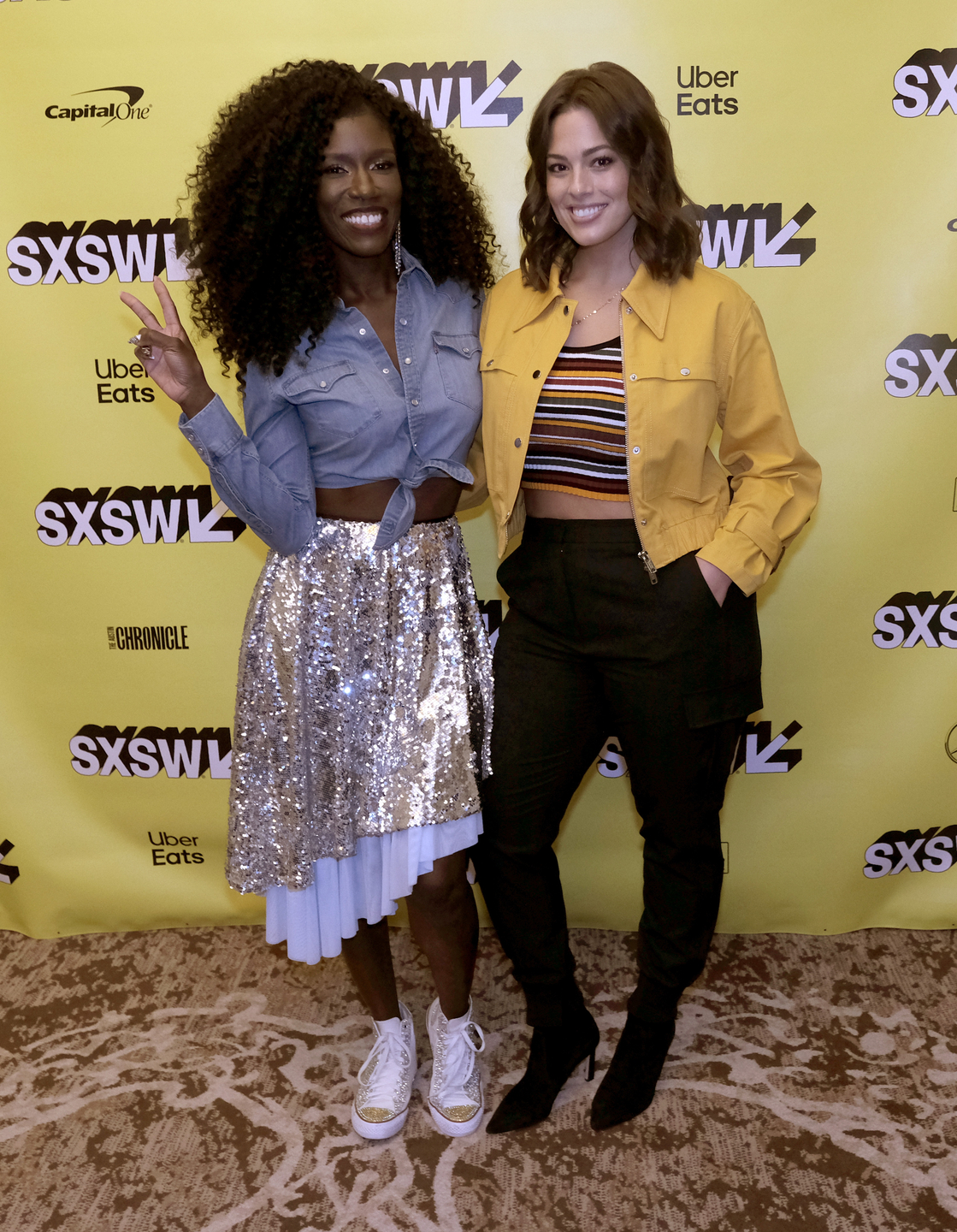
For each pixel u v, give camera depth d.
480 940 2.24
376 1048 1.76
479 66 1.82
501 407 1.48
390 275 1.47
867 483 1.97
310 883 1.53
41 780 2.23
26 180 1.89
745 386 1.48
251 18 1.80
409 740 1.51
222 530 2.08
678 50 1.78
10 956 2.21
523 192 1.88
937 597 2.02
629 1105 1.70
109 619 2.13
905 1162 1.60
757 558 1.46
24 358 1.99
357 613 1.49
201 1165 1.64
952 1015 1.94
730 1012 1.96
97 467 2.05
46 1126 1.73
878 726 2.10
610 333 1.45
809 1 1.75
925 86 1.77
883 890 2.20
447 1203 1.56
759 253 1.87
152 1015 2.01
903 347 1.90
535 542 1.54
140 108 1.85
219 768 2.22
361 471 1.45
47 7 1.81
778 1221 1.50
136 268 1.93
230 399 2.03
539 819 1.61
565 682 1.58
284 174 1.33
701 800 1.57
